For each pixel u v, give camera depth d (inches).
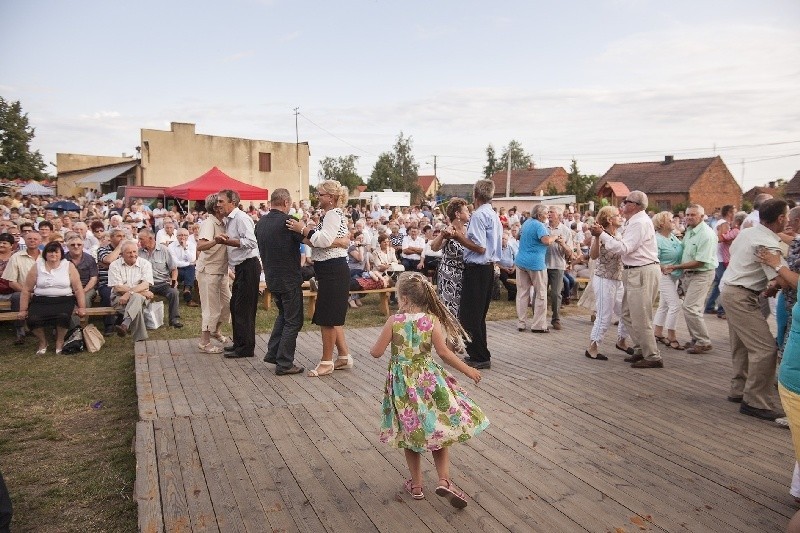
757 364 188.4
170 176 1375.5
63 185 1690.5
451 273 254.4
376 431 173.2
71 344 291.6
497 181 2447.1
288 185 1547.7
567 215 837.2
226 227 257.3
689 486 141.6
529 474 146.7
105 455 179.8
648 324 245.6
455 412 128.7
